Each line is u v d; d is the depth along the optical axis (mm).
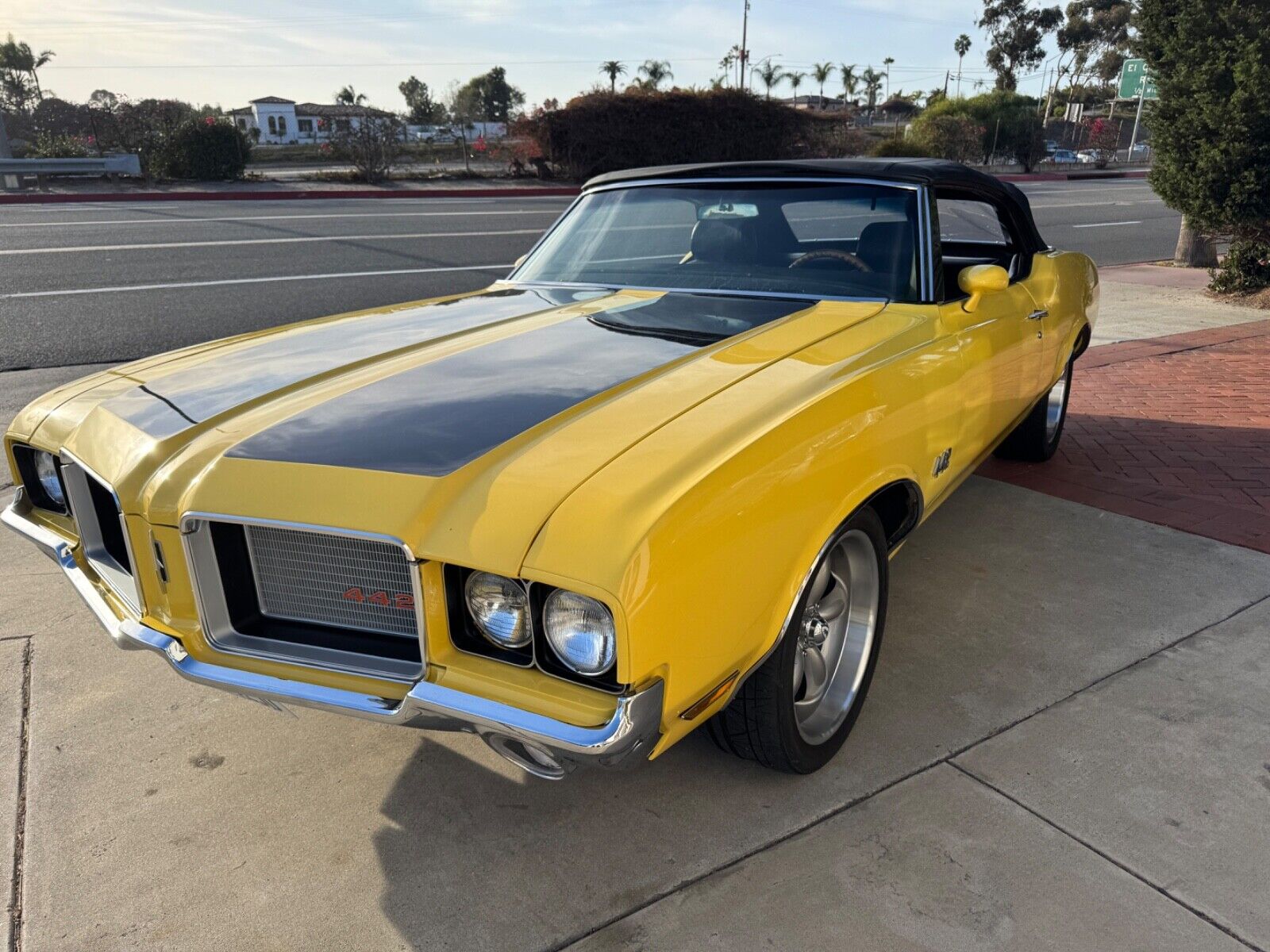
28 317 7871
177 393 2297
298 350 2590
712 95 25844
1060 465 4680
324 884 2045
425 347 2561
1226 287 9805
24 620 3188
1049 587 3375
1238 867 2033
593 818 2234
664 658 1646
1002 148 37188
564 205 19391
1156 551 3662
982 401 2996
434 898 2000
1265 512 4027
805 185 3143
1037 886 1986
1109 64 78750
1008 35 70500
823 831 2168
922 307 2785
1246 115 8789
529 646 1704
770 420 1955
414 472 1787
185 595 1940
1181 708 2623
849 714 2434
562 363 2328
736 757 2344
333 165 35906
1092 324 4750
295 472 1832
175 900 2004
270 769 2443
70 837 2191
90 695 2768
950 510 4102
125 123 23328
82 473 2256
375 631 1855
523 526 1639
